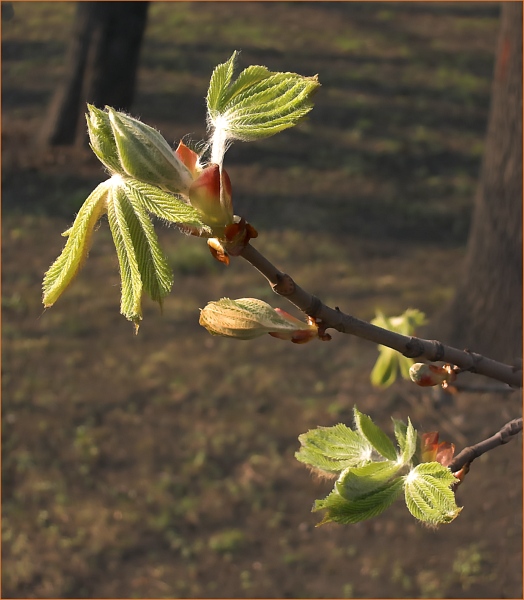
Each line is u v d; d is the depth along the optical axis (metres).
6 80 15.02
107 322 9.21
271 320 1.24
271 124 1.14
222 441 7.53
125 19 12.14
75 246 1.08
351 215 11.46
